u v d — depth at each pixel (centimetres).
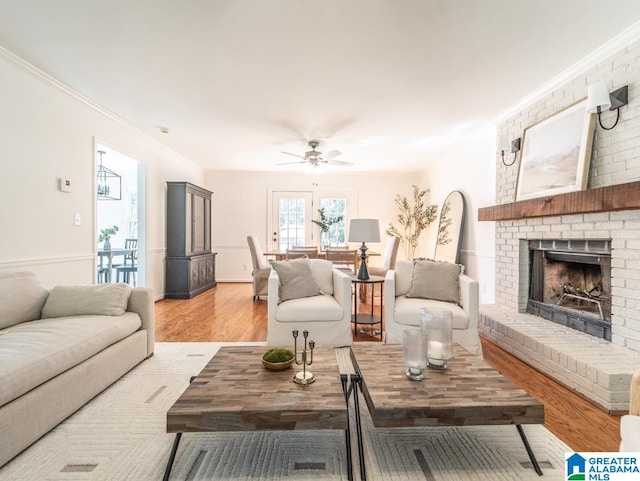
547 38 222
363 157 566
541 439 166
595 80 248
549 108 297
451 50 236
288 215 705
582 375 208
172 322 388
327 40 225
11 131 254
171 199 523
